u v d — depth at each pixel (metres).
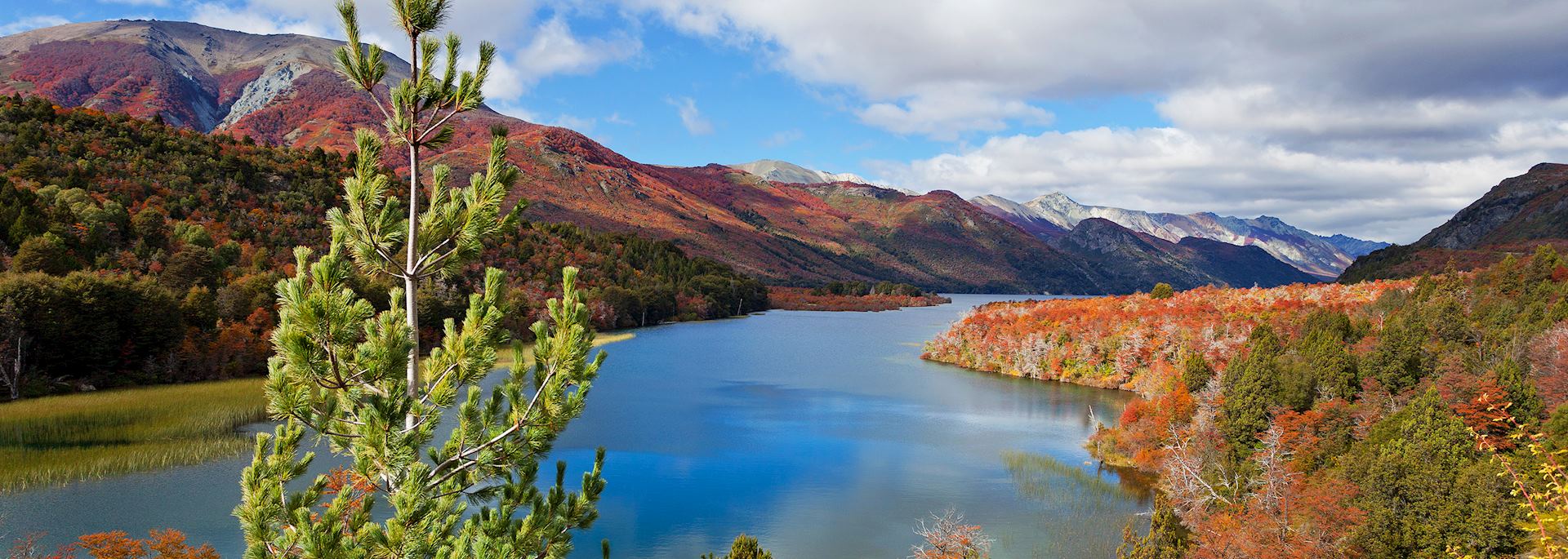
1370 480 38.84
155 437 59.09
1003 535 47.06
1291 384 57.72
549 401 14.73
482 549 14.07
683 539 46.06
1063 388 103.25
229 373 88.62
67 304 76.19
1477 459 39.78
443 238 14.66
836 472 60.47
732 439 71.06
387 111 14.26
